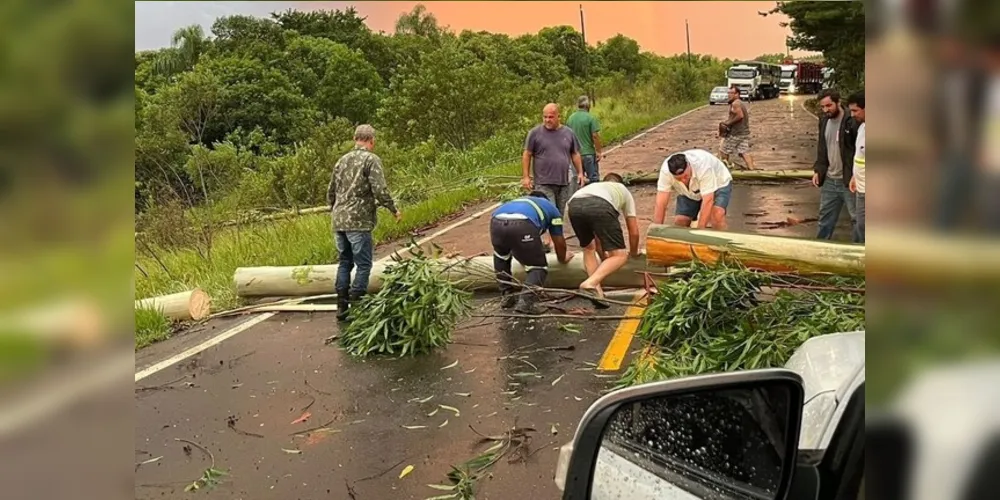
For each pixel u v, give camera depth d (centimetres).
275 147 2770
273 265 938
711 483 170
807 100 3834
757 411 171
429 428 449
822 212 785
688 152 655
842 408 175
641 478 176
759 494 167
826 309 466
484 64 2477
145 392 534
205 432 460
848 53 1515
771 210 1103
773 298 560
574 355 560
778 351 432
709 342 480
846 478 160
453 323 630
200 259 978
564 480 168
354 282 685
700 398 170
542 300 692
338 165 673
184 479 399
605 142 2314
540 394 490
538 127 852
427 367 558
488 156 1905
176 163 1620
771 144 2098
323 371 562
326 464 410
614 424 183
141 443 444
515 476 382
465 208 1338
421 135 2350
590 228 627
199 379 558
